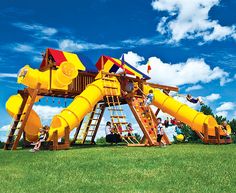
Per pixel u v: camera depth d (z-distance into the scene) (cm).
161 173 873
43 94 2077
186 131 2462
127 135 2103
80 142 2759
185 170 899
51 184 779
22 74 1903
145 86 2294
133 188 716
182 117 2166
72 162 1120
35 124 2211
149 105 2145
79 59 2316
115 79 2142
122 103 2433
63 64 1908
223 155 1213
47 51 2181
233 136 2386
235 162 1025
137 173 881
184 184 740
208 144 2050
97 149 1636
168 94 2414
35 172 957
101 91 2042
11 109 2225
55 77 1945
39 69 2147
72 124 1838
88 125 2602
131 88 2162
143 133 1978
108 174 882
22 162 1189
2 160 1283
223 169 902
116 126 2020
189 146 1811
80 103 1931
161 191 683
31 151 1664
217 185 724
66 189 723
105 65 2427
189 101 2378
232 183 739
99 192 687
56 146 1723
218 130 2084
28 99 2189
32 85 1948
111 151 1473
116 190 702
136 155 1266
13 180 843
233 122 2552
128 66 2511
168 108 2211
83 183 781
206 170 890
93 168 985
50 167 1035
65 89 2078
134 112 2064
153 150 1498
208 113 2600
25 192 704
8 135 2098
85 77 2244
